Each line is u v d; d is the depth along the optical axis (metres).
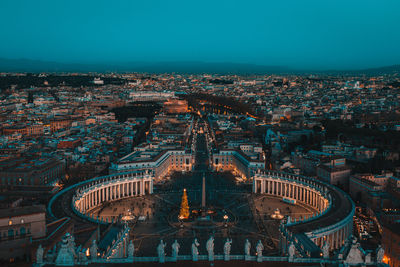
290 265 170.75
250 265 171.25
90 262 168.88
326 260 170.75
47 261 168.38
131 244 172.88
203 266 169.88
